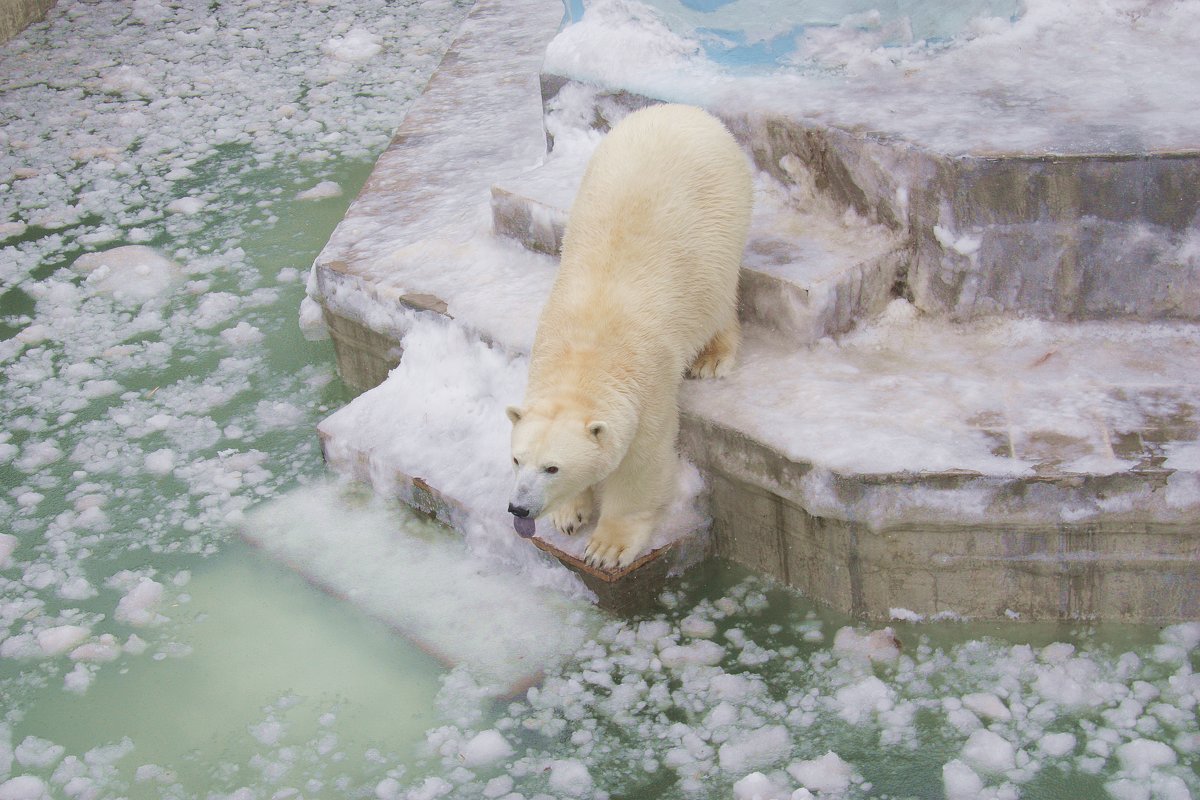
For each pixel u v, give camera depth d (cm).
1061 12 465
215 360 506
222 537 416
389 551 404
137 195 632
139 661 370
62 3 877
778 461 355
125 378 498
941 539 347
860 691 338
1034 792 307
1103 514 335
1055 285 390
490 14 732
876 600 362
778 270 395
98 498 435
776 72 461
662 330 355
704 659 355
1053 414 355
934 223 392
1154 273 381
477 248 473
